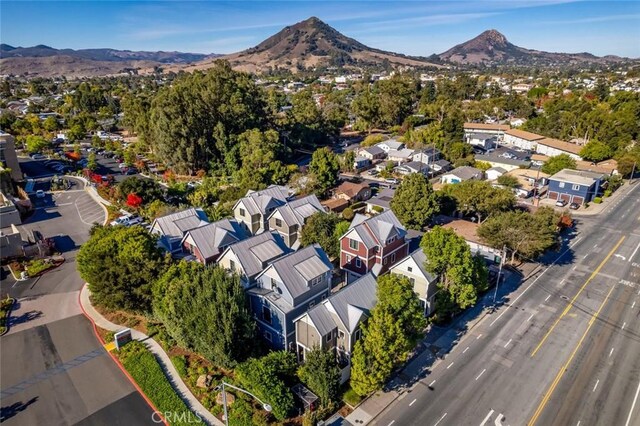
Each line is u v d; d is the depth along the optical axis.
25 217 69.81
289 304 36.69
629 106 125.06
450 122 110.62
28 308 44.41
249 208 60.78
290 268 38.09
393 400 32.22
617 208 74.38
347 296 35.16
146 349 37.44
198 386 32.97
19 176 87.69
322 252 41.75
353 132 151.38
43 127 135.75
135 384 33.47
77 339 39.22
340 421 30.17
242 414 29.92
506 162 96.06
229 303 33.72
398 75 157.62
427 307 41.75
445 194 64.94
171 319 35.94
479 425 29.75
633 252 57.00
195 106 96.19
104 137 134.88
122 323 41.69
